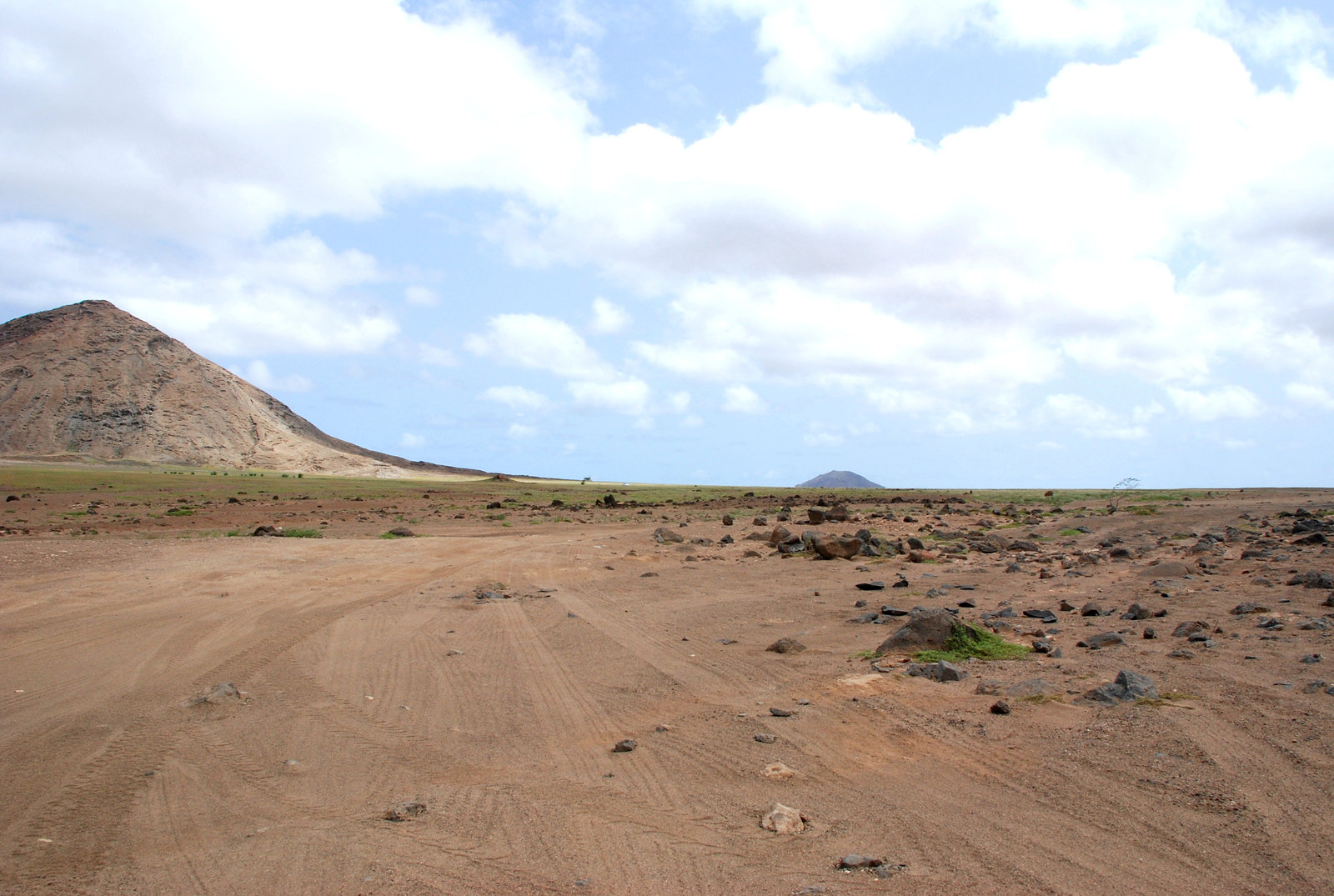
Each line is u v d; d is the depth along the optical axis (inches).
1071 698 346.6
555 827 244.2
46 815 261.7
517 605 653.9
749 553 1013.2
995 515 1742.1
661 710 363.3
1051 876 204.5
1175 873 204.8
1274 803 239.6
